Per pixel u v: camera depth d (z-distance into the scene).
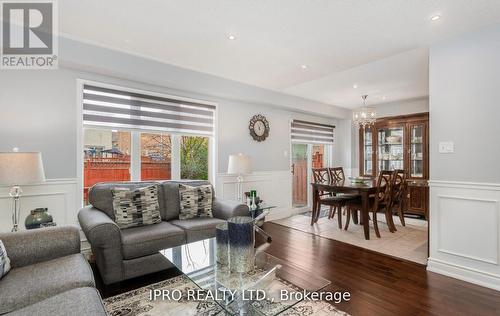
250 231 1.90
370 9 2.14
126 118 3.35
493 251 2.34
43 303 1.28
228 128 4.34
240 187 4.43
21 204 2.69
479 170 2.42
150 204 2.91
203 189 3.32
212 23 2.39
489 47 2.37
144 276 2.54
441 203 2.66
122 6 2.13
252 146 4.68
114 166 3.40
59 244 1.90
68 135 2.94
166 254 2.23
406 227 4.39
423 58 3.25
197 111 4.00
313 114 5.85
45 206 2.81
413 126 5.48
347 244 3.51
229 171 3.79
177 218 3.18
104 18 2.32
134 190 2.91
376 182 4.36
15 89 2.65
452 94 2.59
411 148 5.50
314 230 4.19
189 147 4.06
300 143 5.82
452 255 2.57
